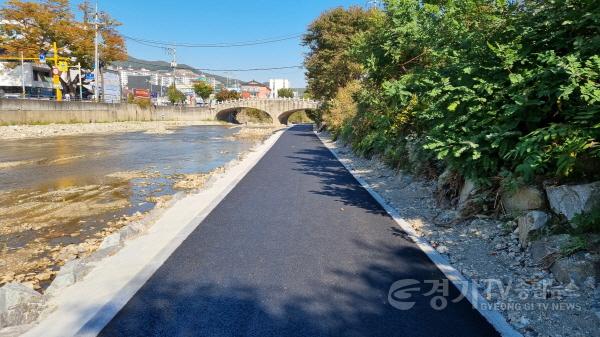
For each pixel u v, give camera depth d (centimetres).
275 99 6209
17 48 4291
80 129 3772
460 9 812
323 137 2934
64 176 1327
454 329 349
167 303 396
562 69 469
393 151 1142
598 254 418
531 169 478
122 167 1538
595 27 491
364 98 1448
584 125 471
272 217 705
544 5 570
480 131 595
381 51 1202
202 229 635
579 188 464
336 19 3186
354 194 895
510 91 558
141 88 10875
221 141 2836
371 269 476
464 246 539
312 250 540
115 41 5112
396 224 657
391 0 1120
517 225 535
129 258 516
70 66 4603
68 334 342
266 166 1364
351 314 375
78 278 454
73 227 770
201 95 9094
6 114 3319
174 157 1864
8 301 370
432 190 825
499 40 618
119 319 366
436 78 770
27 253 630
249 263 496
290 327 353
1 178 1288
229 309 384
